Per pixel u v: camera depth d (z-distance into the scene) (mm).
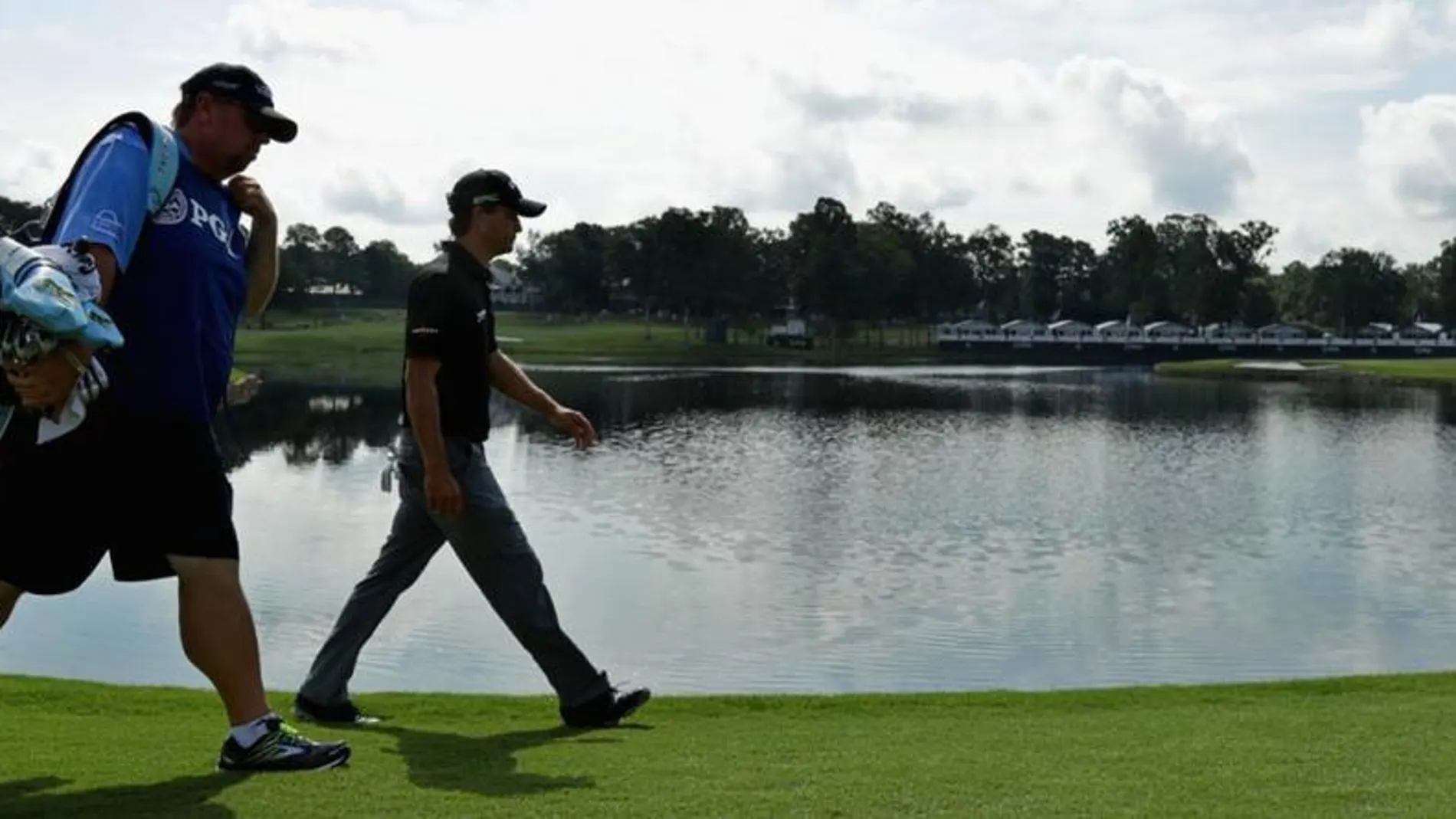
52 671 12133
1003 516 24484
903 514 24547
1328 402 61969
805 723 7227
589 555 19656
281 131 4777
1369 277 147375
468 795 4613
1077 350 125000
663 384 70625
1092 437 41438
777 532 22109
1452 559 20547
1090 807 4629
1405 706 7762
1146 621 15820
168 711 7312
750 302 126625
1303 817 4535
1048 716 7625
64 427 4230
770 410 51969
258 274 5016
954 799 4699
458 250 6605
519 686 11969
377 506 23781
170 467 4508
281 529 21188
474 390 6562
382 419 44375
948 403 57781
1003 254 165625
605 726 6797
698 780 4984
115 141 4402
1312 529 23422
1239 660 14008
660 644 14227
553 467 31219
